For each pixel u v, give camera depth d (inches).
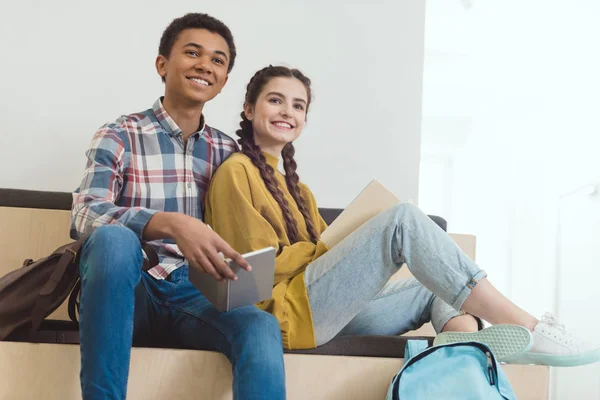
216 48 79.0
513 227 201.9
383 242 68.0
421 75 131.3
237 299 60.5
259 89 82.4
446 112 226.7
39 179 117.4
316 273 69.1
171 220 60.7
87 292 57.1
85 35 121.2
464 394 61.6
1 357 63.8
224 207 73.0
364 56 130.4
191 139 77.2
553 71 181.3
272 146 82.5
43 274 64.1
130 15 122.7
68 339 66.7
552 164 177.8
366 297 69.3
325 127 128.1
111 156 70.2
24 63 119.1
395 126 130.0
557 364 66.4
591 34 159.6
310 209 83.3
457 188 240.7
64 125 119.2
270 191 76.4
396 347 69.2
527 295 190.2
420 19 132.5
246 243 71.4
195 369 65.5
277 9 128.4
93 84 120.6
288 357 67.6
